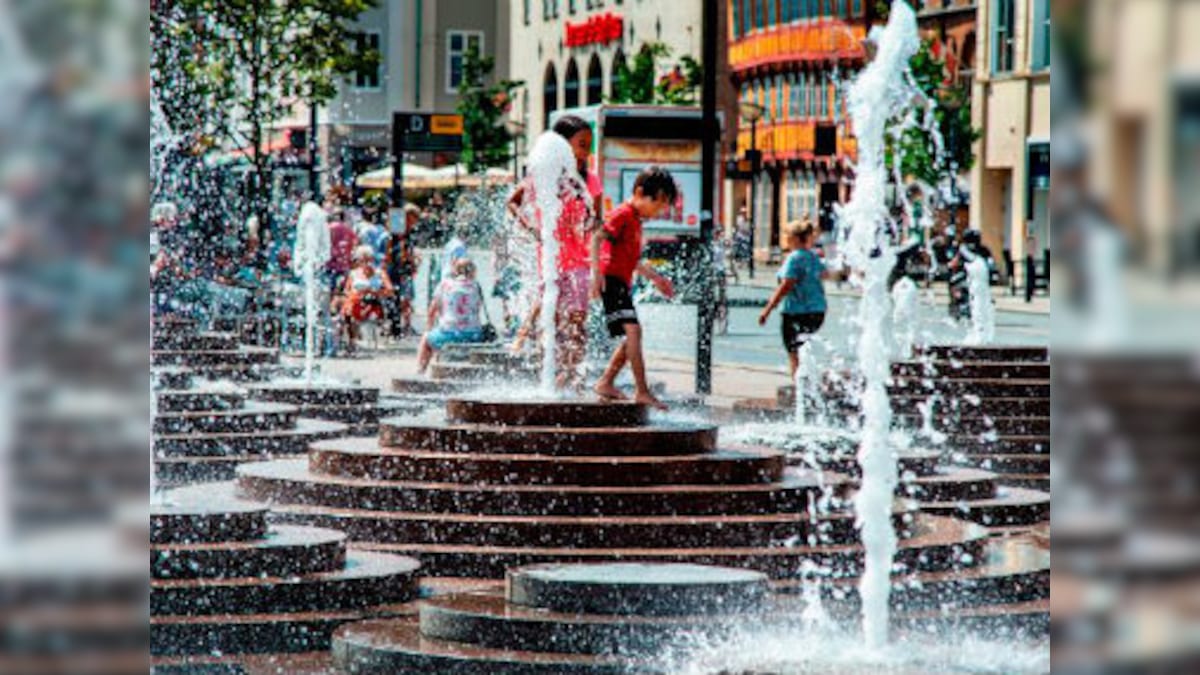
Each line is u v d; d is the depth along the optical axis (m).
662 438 15.49
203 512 13.28
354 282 42.72
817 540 14.77
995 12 88.00
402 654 11.38
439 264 59.75
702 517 14.83
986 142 88.25
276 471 16.19
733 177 94.12
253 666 11.83
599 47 126.94
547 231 19.22
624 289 18.38
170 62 50.69
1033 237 72.69
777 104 115.56
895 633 11.90
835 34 108.81
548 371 19.12
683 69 111.44
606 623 11.36
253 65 51.56
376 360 40.41
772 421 24.97
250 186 51.91
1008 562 14.53
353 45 117.94
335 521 14.96
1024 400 23.42
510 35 132.88
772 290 83.31
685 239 56.59
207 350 28.55
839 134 107.38
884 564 11.52
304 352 42.47
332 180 84.44
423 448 15.84
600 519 14.67
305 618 12.48
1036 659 10.81
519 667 11.09
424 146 48.78
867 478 11.78
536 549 14.48
